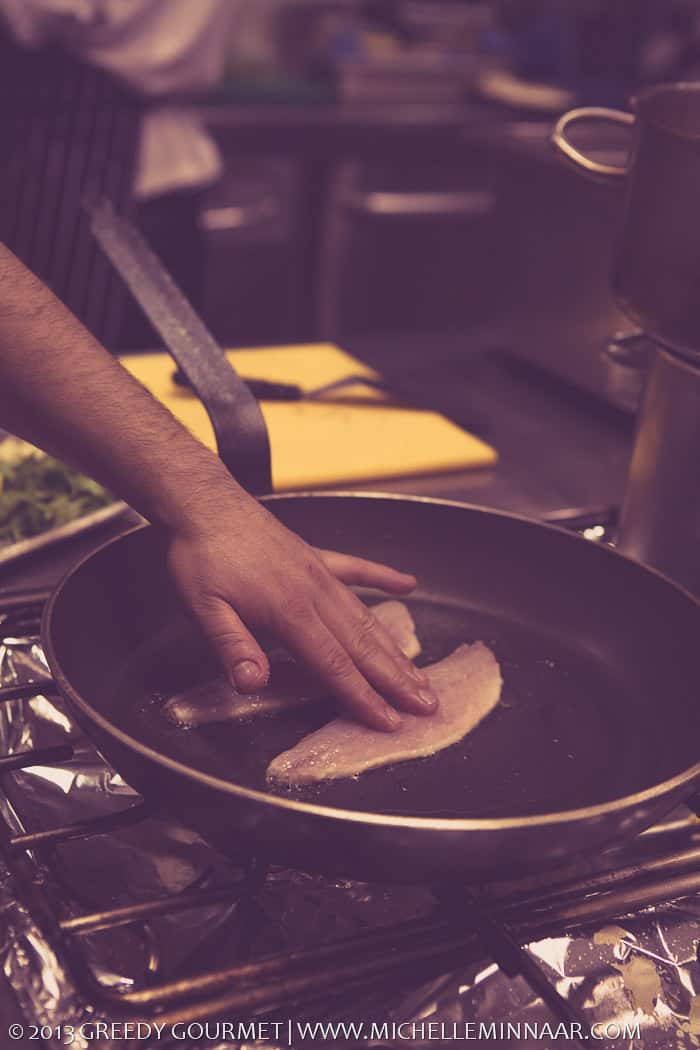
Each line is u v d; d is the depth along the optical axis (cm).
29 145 236
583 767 109
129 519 137
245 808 93
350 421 156
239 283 414
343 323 434
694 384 117
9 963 95
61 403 107
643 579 119
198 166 315
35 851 100
